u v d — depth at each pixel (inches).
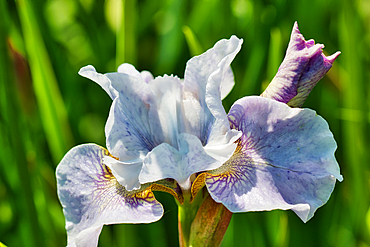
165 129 15.8
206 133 15.7
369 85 18.8
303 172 15.0
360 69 18.2
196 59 15.7
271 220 18.4
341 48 19.2
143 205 15.3
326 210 19.0
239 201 14.9
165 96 15.9
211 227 15.8
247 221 18.6
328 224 18.8
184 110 15.8
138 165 15.3
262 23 19.4
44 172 18.6
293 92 15.6
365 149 18.3
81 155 15.4
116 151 15.3
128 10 17.7
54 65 19.7
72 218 15.0
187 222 16.0
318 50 15.5
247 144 15.4
